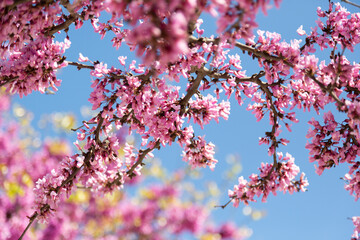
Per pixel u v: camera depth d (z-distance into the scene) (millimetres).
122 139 9234
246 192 5961
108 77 4738
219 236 10609
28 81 4496
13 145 10711
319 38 5191
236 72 5246
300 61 4461
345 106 3955
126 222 10930
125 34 5129
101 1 4098
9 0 3631
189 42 4191
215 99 5551
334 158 4801
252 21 3066
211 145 5996
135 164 6004
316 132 4852
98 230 10852
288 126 5574
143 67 4762
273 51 4664
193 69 5133
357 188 4902
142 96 4699
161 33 2529
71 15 4617
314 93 5340
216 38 4305
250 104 5922
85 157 5199
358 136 3957
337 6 5297
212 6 2945
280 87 5262
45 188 5277
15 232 10031
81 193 9766
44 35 4562
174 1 2584
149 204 10906
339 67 3988
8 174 10336
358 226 5047
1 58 4367
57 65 4609
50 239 10477
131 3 2709
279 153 5816
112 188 6047
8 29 3881
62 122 9969
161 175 9852
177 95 5180
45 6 4051
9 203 10062
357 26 5176
